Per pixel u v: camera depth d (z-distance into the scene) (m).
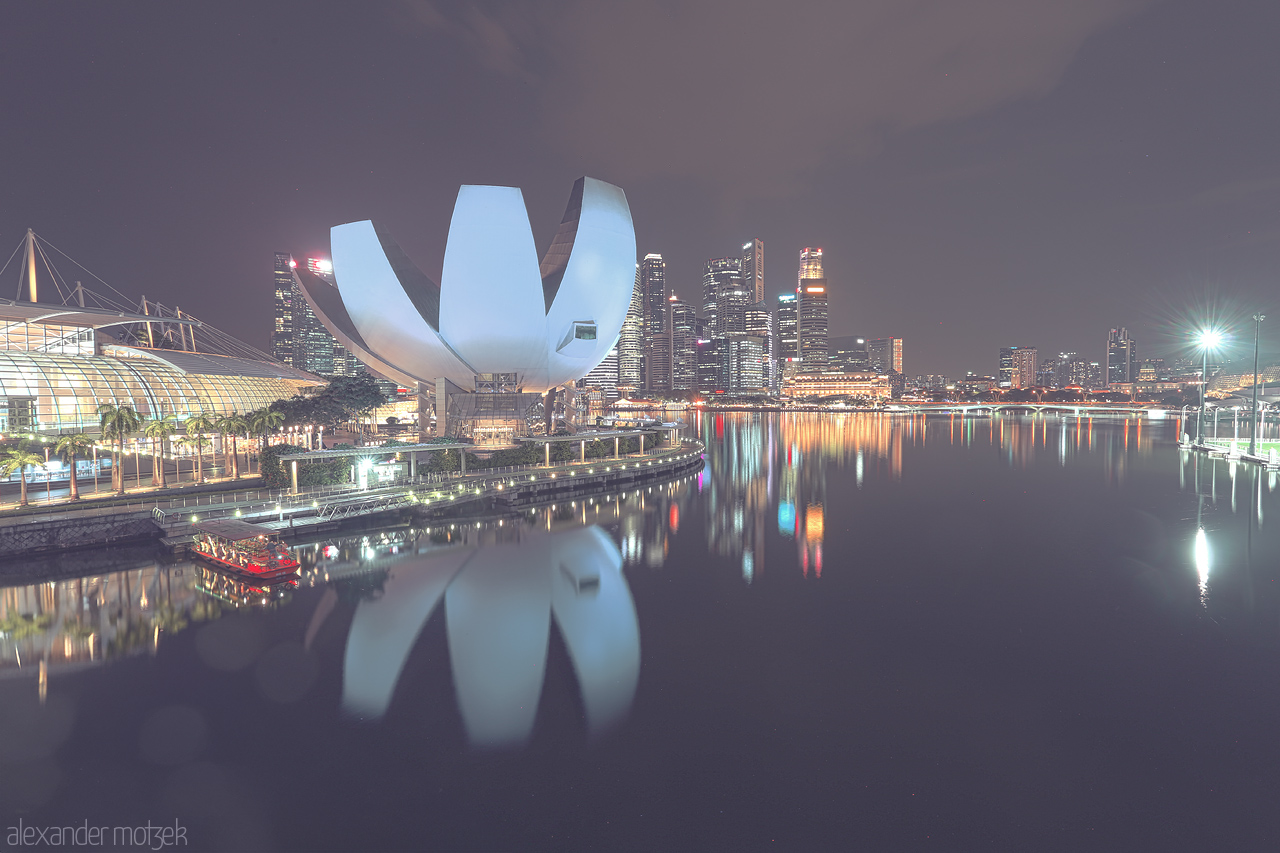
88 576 37.81
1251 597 36.69
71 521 41.41
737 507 64.75
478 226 74.50
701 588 38.50
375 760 20.78
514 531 51.97
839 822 17.92
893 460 111.44
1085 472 92.44
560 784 19.62
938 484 82.12
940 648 29.77
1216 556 45.34
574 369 94.81
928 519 59.66
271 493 53.16
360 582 38.50
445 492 57.16
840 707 24.30
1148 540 50.53
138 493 50.44
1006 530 54.75
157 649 28.88
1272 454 94.69
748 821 17.98
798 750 21.47
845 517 60.53
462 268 76.06
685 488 76.31
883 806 18.61
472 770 20.33
